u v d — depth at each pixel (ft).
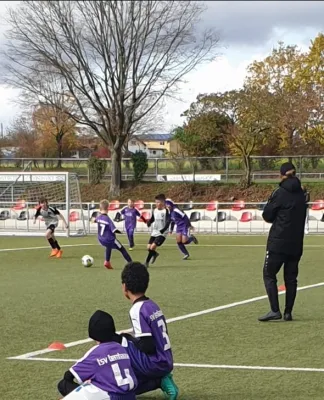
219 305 33.60
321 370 21.33
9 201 98.63
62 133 181.06
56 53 112.68
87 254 61.98
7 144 204.54
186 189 122.11
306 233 86.43
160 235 50.88
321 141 136.56
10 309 32.86
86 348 24.52
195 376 20.77
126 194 123.85
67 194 84.58
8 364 22.27
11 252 63.72
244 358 22.89
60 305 33.94
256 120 118.42
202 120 130.82
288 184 28.07
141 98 119.96
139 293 17.71
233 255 59.93
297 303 34.19
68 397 14.62
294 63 160.35
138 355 17.40
